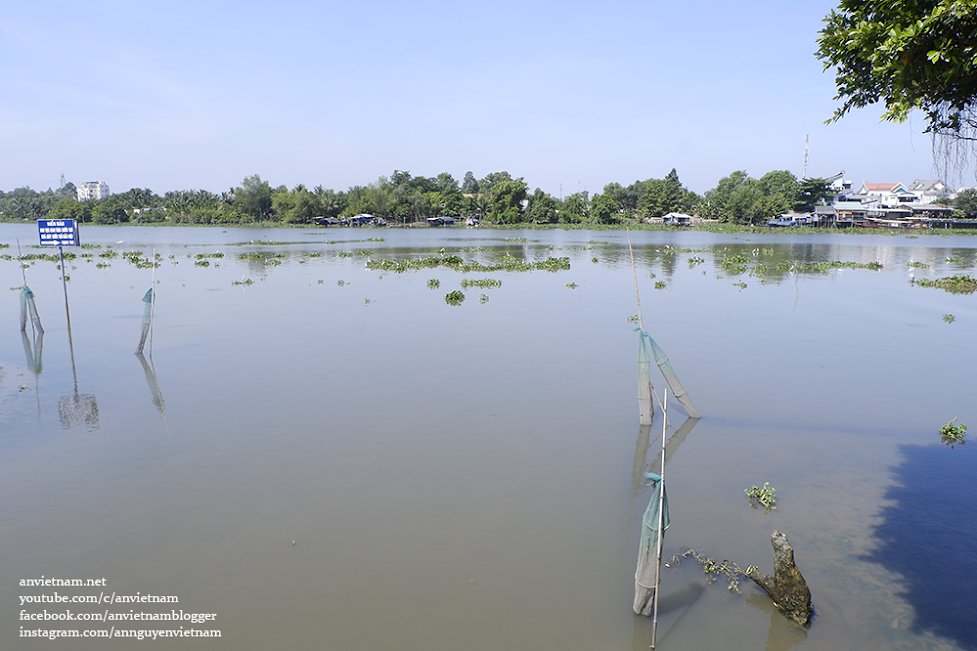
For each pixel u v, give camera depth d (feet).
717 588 29.43
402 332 81.56
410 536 33.35
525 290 122.11
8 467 41.29
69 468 41.16
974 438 46.26
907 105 29.12
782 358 68.44
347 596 28.63
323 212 534.37
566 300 108.88
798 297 112.68
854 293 118.01
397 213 521.24
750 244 282.97
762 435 46.98
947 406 53.11
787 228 417.28
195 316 92.58
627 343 75.46
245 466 41.52
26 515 35.42
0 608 27.94
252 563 31.07
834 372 63.05
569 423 49.19
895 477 40.11
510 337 78.69
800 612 26.81
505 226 510.58
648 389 48.70
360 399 54.60
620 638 26.12
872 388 57.82
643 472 40.86
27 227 434.71
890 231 388.78
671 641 25.93
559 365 65.46
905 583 29.32
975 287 124.88
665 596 28.89
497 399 54.60
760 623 27.02
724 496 37.78
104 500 37.09
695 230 442.09
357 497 37.45
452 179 612.70
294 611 27.63
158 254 192.03
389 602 28.25
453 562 31.17
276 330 82.74
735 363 66.39
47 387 57.98
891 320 90.53
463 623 26.91
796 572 26.94
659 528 26.32
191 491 38.11
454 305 103.09
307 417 50.26
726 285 130.00
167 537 33.27
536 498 37.40
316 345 74.23
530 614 27.50
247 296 112.78
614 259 196.65
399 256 206.39
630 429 48.11
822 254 218.79
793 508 36.27
